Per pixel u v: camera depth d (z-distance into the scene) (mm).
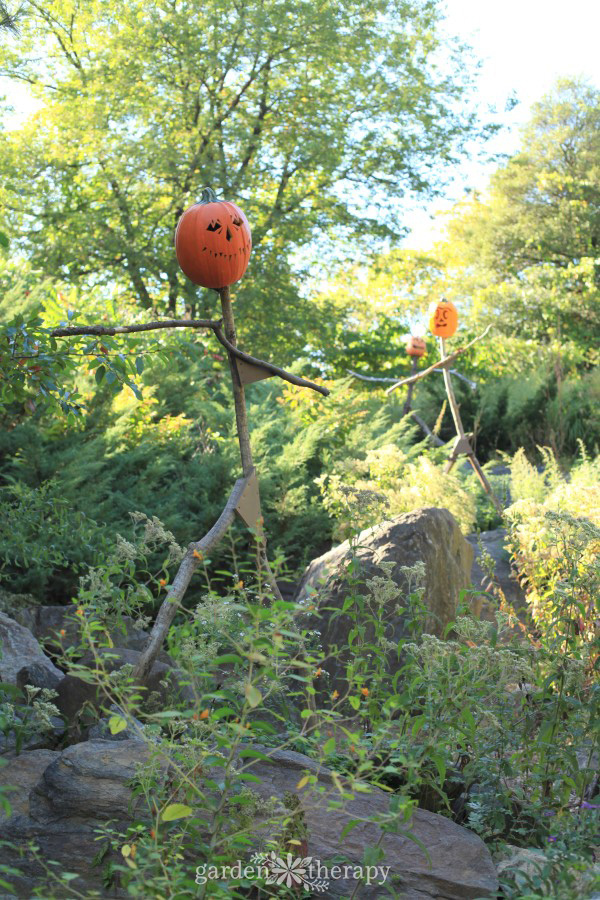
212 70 16766
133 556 3090
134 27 17141
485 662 2670
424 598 4062
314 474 8922
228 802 2236
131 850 2006
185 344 3885
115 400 7652
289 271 18516
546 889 2223
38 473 5938
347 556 3393
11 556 5023
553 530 3568
